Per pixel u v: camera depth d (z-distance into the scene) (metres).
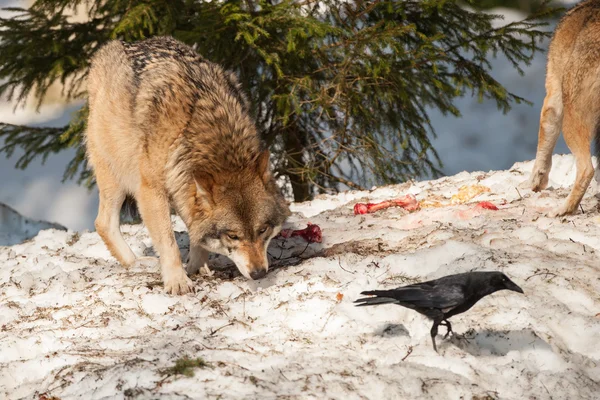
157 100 12.27
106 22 25.17
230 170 11.89
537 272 11.16
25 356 10.62
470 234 13.27
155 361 9.13
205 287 12.23
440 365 8.87
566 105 13.89
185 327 10.49
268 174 12.08
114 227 14.38
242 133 12.41
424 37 23.50
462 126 36.69
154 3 23.08
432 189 18.03
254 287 12.00
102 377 8.90
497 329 9.60
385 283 11.21
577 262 11.57
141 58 13.12
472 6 25.58
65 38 25.16
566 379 8.55
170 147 12.16
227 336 10.15
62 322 11.41
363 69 24.52
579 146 13.80
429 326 9.73
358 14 24.05
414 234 13.86
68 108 42.56
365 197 18.47
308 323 10.38
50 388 9.07
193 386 8.36
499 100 26.55
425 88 26.16
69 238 17.70
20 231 23.56
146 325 11.13
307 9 24.64
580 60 13.55
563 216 14.02
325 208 18.70
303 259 13.56
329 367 8.77
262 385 8.27
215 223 11.73
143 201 12.54
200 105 12.30
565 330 9.76
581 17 14.27
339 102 24.61
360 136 26.36
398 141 27.05
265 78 24.95
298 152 26.34
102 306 11.77
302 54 23.34
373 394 8.23
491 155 34.94
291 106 25.56
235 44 23.62
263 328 10.41
